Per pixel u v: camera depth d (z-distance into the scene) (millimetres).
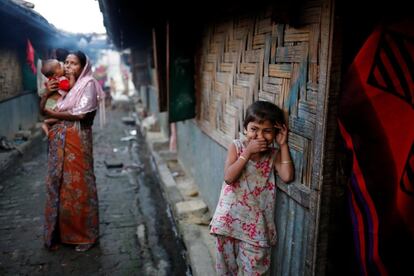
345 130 1650
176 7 4453
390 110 1497
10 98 8562
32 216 4941
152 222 4883
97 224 4137
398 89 1470
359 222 1674
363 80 1539
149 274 3672
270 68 2508
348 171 1876
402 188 1511
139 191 6117
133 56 12789
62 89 3674
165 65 5312
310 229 2006
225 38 3621
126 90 25609
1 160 6828
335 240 1996
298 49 2115
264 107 2145
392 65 1473
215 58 3984
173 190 5254
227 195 2416
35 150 8539
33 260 3857
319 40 1887
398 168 1510
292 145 2209
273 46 2461
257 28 2785
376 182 1579
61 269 3717
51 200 3902
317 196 1922
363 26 1731
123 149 9297
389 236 1582
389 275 1626
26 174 6777
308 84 2010
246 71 3018
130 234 4480
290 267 2334
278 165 2289
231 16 3422
